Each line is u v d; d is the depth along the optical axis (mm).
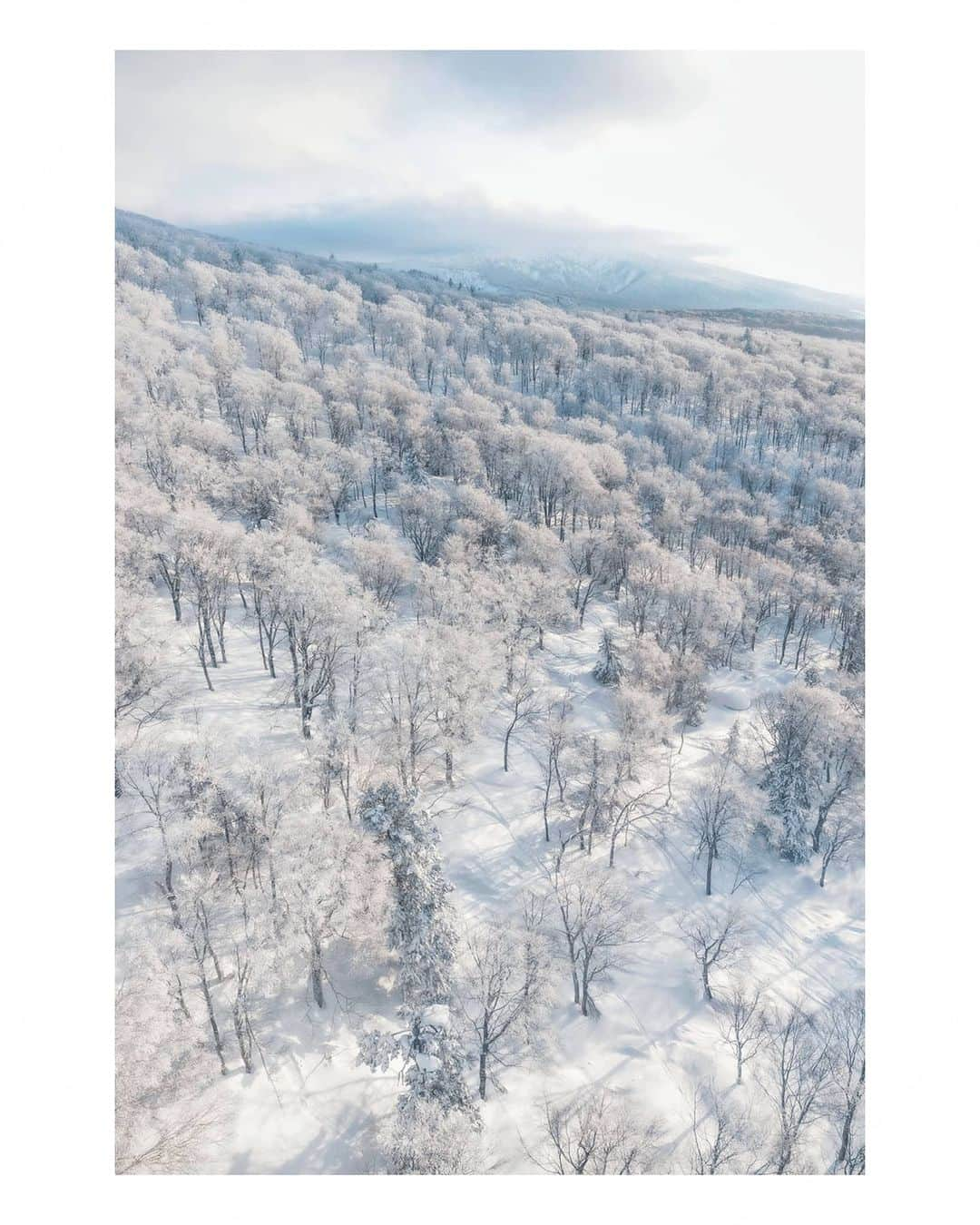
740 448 129625
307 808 41188
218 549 58094
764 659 79750
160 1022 29000
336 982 38531
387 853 35469
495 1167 32062
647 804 54938
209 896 37062
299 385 105625
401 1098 31312
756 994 40938
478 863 48188
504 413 122562
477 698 53969
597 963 44375
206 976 35656
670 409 146625
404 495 83312
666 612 74625
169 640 57344
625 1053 39594
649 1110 36000
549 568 76938
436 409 115562
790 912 50938
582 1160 31188
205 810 37812
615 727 58750
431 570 65875
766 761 60500
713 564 89938
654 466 112562
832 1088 35875
